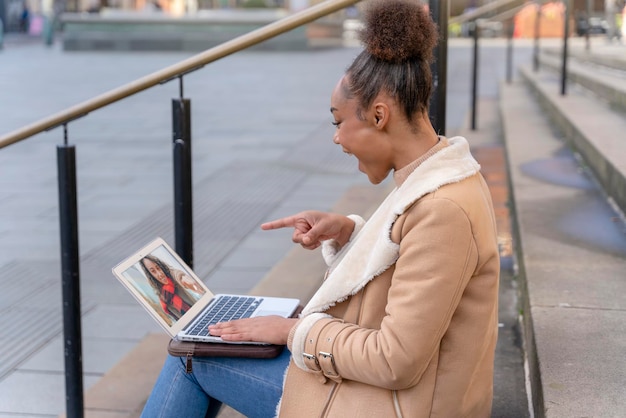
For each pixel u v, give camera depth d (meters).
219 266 4.71
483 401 1.71
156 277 2.02
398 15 1.58
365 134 1.64
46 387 3.31
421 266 1.53
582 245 3.22
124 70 17.22
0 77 15.65
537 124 6.64
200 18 24.05
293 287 4.10
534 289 2.72
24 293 4.35
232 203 6.12
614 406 1.89
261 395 1.77
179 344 1.82
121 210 5.93
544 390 1.98
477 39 8.08
